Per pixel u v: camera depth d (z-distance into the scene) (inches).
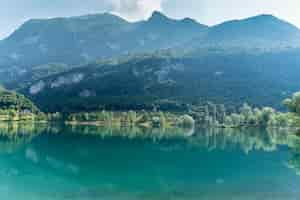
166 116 7529.5
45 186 1401.3
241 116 6678.2
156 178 1585.9
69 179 1562.5
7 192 1307.8
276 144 3213.6
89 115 7500.0
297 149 2783.0
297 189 1344.7
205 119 7253.9
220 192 1288.1
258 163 2071.9
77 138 3831.2
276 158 2278.5
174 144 3238.2
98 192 1290.6
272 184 1439.5
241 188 1358.3
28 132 4648.1
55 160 2182.6
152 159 2260.1
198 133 4958.2
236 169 1850.4
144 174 1700.3
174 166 1966.0
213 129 5944.9
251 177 1605.6
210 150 2755.9
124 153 2564.0
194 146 3065.9
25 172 1761.8
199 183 1457.9
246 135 4485.7
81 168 1894.7
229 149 2817.4
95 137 4015.8
